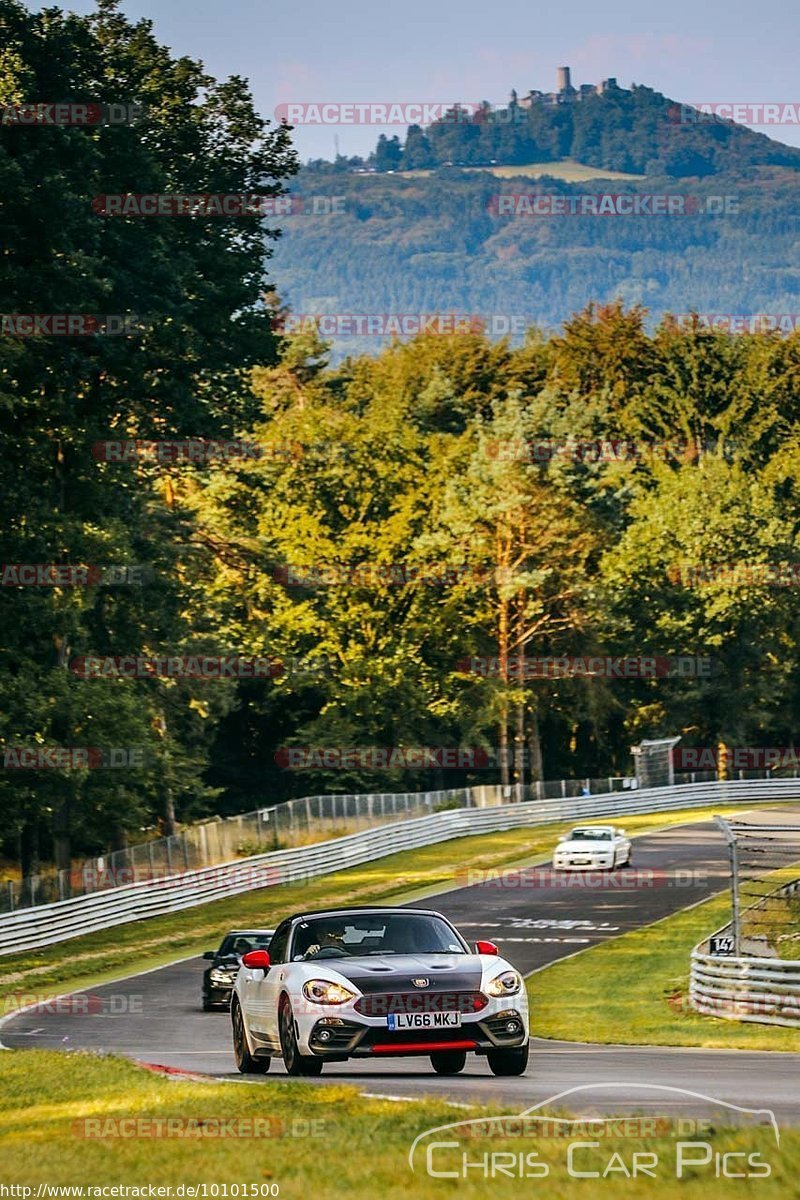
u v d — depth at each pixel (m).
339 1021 29.45
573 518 188.62
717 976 58.00
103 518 107.56
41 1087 28.97
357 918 32.66
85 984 75.25
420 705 177.00
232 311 111.75
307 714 185.25
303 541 176.62
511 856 127.81
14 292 91.94
